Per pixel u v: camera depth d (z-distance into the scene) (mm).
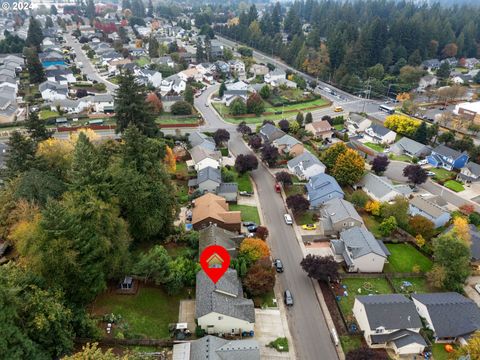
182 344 37812
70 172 48000
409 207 67688
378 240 58281
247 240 51750
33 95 118500
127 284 44406
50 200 37344
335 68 152625
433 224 59719
